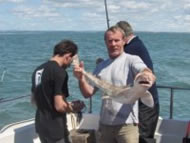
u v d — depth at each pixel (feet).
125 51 15.61
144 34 585.22
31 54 152.97
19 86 69.82
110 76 13.32
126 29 15.58
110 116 13.47
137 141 13.55
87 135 17.74
